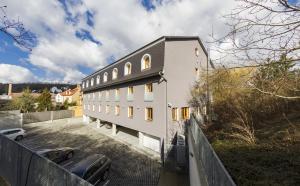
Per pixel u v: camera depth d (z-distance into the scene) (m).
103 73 27.58
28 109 40.25
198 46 19.44
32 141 21.03
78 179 4.37
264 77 3.65
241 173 5.12
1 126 23.08
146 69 17.47
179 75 16.88
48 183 5.44
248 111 10.98
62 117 41.38
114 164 14.16
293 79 3.50
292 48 2.88
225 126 12.01
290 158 5.79
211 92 16.80
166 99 15.62
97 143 20.19
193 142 9.40
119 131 26.00
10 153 7.85
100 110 28.52
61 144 19.80
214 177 3.77
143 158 15.53
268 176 4.84
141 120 18.12
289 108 10.31
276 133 8.25
